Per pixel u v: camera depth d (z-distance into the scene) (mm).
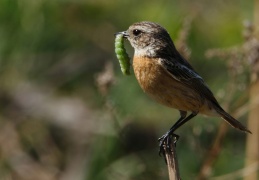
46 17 15383
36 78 17062
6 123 17531
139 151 15406
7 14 15094
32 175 17000
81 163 16719
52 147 17297
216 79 15203
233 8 15148
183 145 14602
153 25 13102
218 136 13688
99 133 15305
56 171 17031
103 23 15789
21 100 17656
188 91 12922
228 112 13656
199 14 14961
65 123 17422
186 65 13070
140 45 13070
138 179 14898
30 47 15930
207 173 13648
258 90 14039
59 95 17438
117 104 14664
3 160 17078
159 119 15633
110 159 15188
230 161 14781
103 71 16422
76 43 16250
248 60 13180
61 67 16750
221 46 14922
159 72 12828
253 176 14266
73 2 15469
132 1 15492
